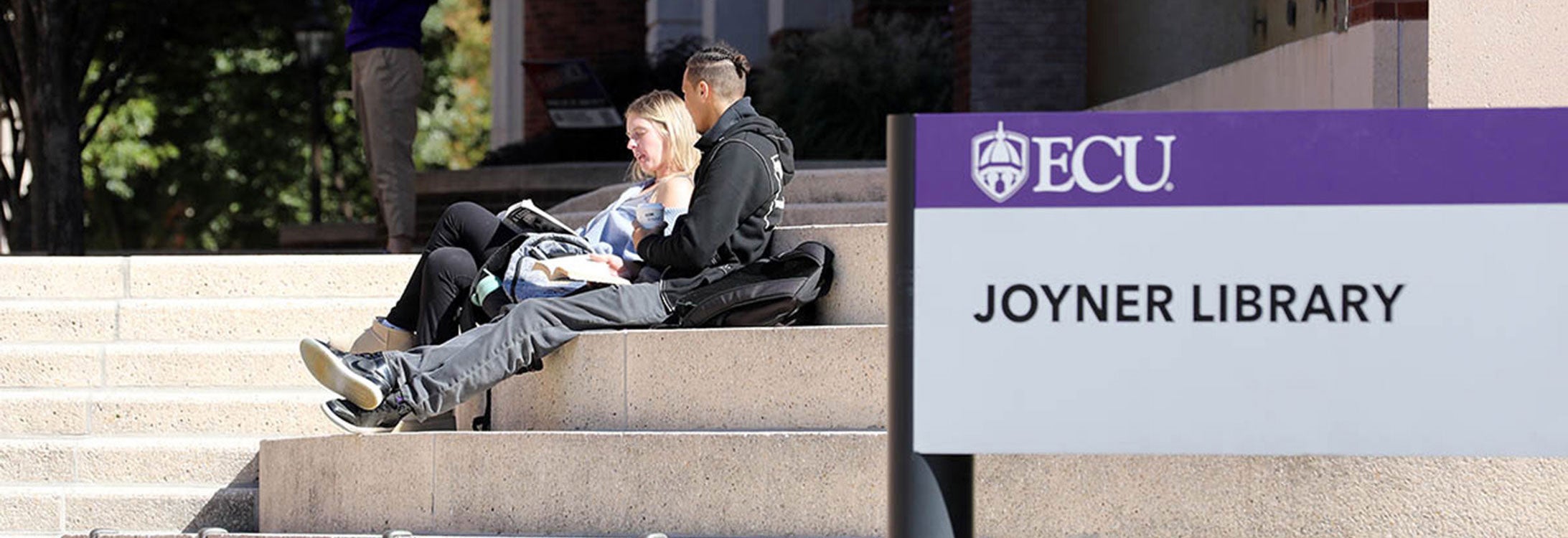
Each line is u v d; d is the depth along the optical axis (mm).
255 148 87250
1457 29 17719
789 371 14820
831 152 39625
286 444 17484
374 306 21422
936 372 9445
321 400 19688
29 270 21672
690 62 16984
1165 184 9406
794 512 13969
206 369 20469
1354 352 9398
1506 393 9383
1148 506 12602
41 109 47188
